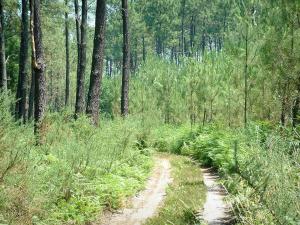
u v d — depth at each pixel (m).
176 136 26.25
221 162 15.95
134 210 10.52
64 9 29.64
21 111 24.59
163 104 34.22
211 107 26.67
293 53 15.20
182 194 11.93
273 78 16.28
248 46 19.62
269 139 6.17
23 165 7.63
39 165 9.23
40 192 7.93
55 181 9.00
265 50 15.94
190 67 28.31
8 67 34.84
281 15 15.81
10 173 7.35
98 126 16.92
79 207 9.54
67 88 39.34
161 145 26.19
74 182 9.91
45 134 11.65
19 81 26.34
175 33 89.56
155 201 11.52
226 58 28.22
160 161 19.64
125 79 25.34
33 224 7.59
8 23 31.38
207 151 20.11
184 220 9.06
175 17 85.62
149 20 85.88
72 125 13.95
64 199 9.52
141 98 33.94
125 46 25.47
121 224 9.32
